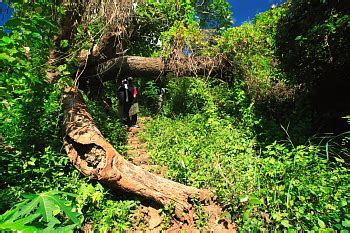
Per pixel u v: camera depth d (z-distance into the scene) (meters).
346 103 5.86
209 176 4.57
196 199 4.11
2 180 4.07
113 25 5.97
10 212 1.46
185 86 9.98
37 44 3.93
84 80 8.77
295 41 5.75
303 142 5.46
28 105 5.05
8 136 4.84
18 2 3.88
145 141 7.33
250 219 3.41
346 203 2.99
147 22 8.65
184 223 4.00
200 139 6.04
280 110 7.28
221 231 3.70
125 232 3.87
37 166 4.47
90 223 3.84
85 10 5.30
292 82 6.52
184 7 8.89
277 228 3.24
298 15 5.66
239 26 8.39
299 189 3.32
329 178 3.60
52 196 1.52
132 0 5.82
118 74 8.38
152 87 11.57
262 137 6.12
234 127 6.85
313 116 6.46
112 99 12.23
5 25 3.43
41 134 5.04
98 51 7.21
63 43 4.93
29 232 1.32
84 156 4.51
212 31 8.48
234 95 8.14
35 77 4.30
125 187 4.27
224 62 8.47
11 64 3.59
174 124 7.72
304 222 3.13
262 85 7.50
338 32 4.73
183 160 4.92
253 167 4.34
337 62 5.32
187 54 8.48
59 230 1.40
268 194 3.59
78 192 4.03
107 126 6.84
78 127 4.65
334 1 4.75
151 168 5.46
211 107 7.71
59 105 5.42
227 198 3.90
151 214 4.18
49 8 4.64
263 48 7.96
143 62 8.60
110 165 4.26
